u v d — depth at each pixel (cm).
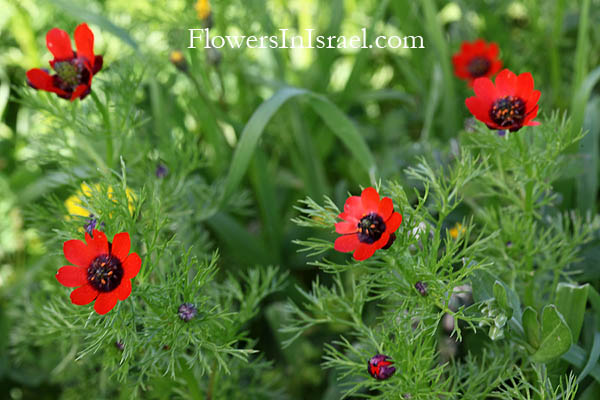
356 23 89
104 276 48
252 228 75
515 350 53
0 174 77
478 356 57
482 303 50
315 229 69
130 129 56
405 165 64
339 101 75
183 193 58
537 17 77
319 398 63
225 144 69
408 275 50
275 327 63
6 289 66
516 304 50
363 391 58
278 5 83
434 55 74
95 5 80
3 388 64
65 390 59
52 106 58
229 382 56
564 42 78
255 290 55
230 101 81
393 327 50
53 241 56
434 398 50
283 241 70
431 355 51
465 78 68
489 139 54
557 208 61
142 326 52
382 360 49
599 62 77
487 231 55
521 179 53
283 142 76
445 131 70
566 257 55
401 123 79
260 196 67
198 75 71
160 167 58
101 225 50
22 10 74
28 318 58
